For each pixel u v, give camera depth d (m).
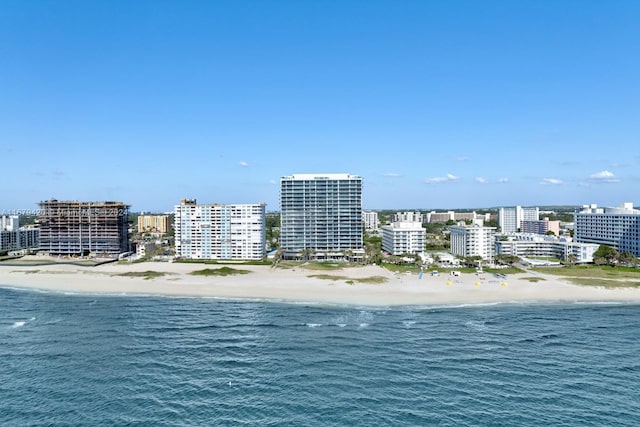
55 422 70.94
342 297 166.38
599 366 94.25
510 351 103.50
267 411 73.88
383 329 122.19
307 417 71.75
